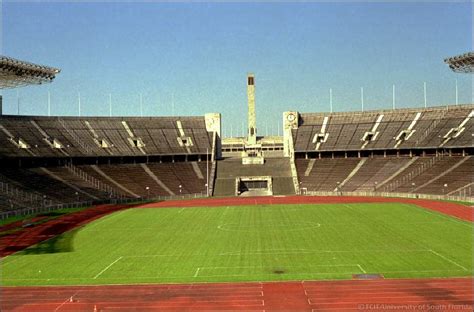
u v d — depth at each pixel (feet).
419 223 237.45
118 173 406.00
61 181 361.10
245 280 145.28
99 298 132.57
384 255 171.12
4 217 271.90
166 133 462.60
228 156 522.06
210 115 479.41
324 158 444.14
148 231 232.53
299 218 263.29
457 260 161.68
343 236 207.92
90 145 415.64
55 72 240.12
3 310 124.67
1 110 410.31
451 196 325.62
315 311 118.73
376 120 460.55
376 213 274.98
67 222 261.65
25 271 160.25
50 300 131.54
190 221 262.06
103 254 183.73
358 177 399.85
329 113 484.74
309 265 160.35
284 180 417.08
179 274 153.79
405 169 392.47
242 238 210.18
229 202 349.61
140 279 149.38
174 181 408.26
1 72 218.38
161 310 122.62
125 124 460.14
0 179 331.77
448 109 435.94
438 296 126.72
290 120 476.13
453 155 397.60
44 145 388.98
